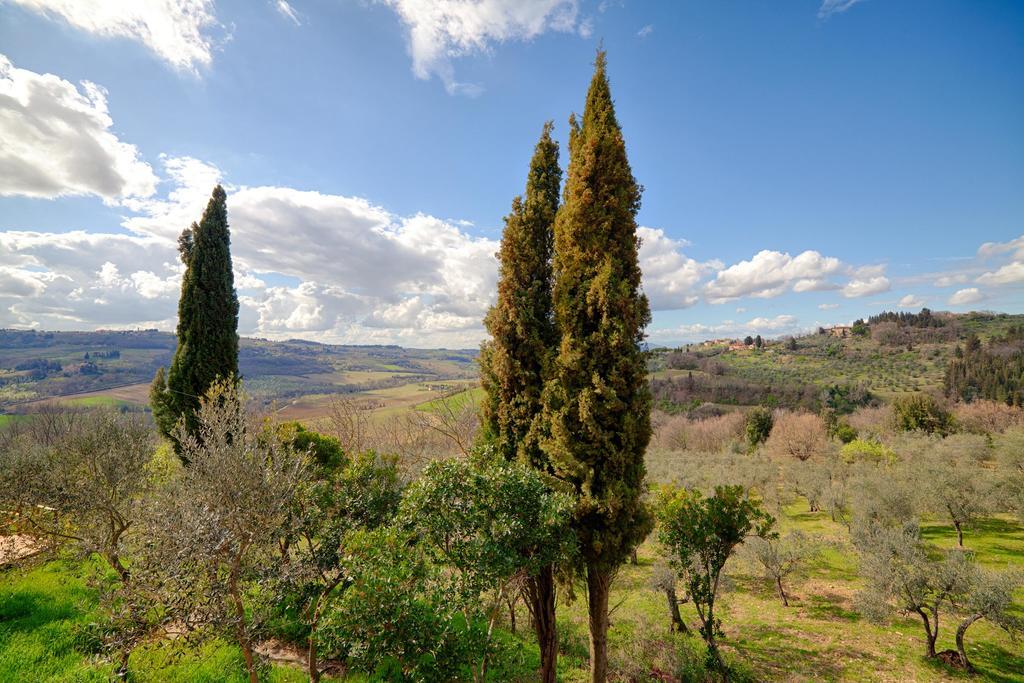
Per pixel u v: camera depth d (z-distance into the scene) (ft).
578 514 28.99
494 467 25.16
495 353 34.04
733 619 53.93
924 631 48.08
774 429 189.06
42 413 114.62
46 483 31.01
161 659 25.73
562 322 31.71
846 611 55.26
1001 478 79.15
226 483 22.67
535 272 34.55
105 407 43.47
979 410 188.55
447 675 22.29
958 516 71.00
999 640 44.50
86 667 23.47
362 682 27.99
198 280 60.70
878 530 59.57
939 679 38.83
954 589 41.81
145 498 25.85
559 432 29.58
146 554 20.11
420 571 21.80
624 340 30.01
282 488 23.80
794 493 121.08
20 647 25.18
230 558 20.35
